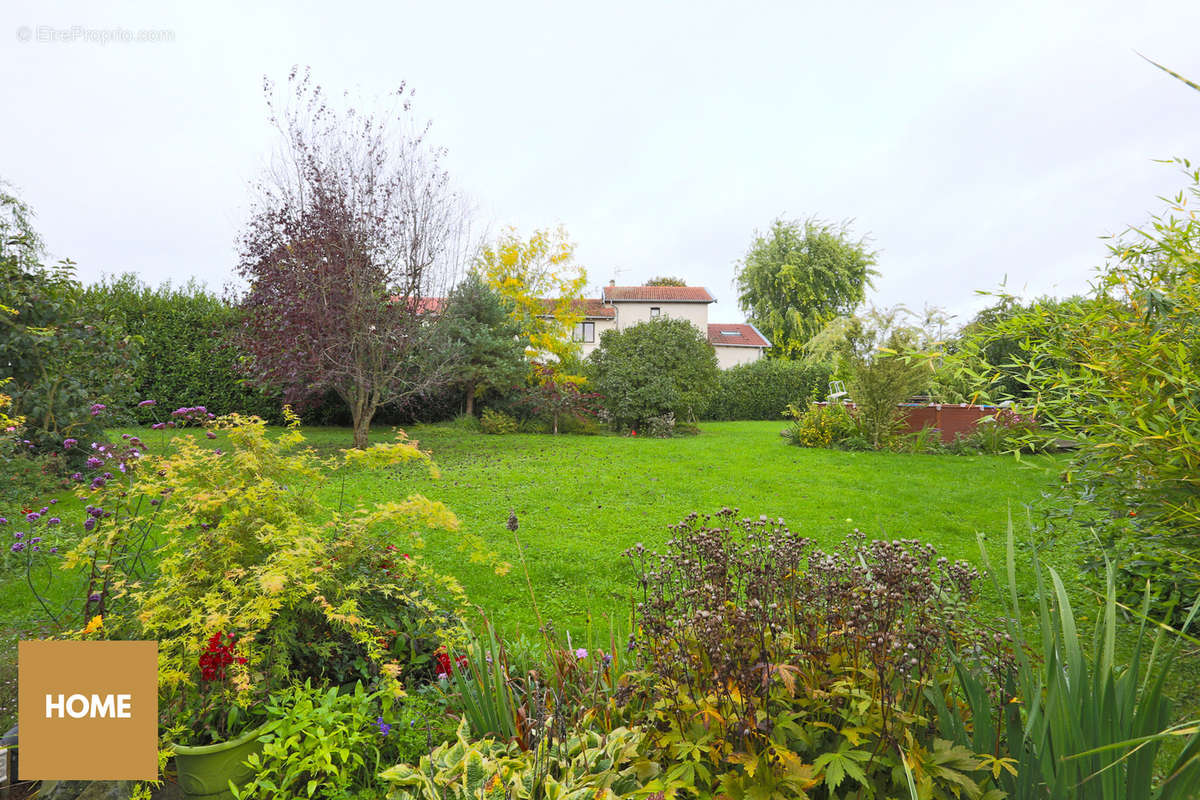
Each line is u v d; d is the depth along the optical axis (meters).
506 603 4.59
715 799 1.69
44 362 7.75
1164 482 2.23
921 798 1.53
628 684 2.15
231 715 2.35
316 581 2.77
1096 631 1.65
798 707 1.91
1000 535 6.56
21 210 9.45
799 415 15.85
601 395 18.14
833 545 6.17
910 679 1.88
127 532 3.10
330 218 11.11
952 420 13.80
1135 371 2.24
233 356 14.95
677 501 8.09
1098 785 1.47
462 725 2.24
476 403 18.53
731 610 2.00
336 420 17.38
